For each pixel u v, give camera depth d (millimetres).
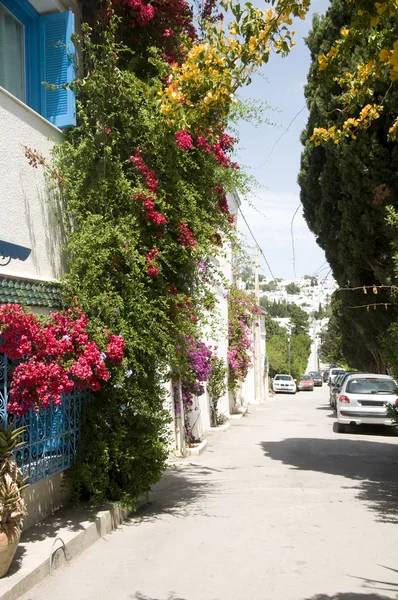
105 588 5270
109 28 7895
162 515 8117
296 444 15930
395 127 9414
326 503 8828
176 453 13500
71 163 7887
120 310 7453
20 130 6926
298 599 4992
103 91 7668
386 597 5059
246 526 7473
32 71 8188
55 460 6770
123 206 7730
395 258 10594
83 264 7520
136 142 8047
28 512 6582
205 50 6363
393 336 10336
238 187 8906
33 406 5957
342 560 6082
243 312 24469
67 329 6457
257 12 6152
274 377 52594
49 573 5602
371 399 17906
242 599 4988
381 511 8312
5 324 5742
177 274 8523
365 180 13414
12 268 6602
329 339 60188
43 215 7359
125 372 7656
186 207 8125
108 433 7621
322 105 14688
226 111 6684
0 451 5316
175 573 5672
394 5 5227
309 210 17750
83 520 6879
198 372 14375
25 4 8016
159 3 8586
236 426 21094
